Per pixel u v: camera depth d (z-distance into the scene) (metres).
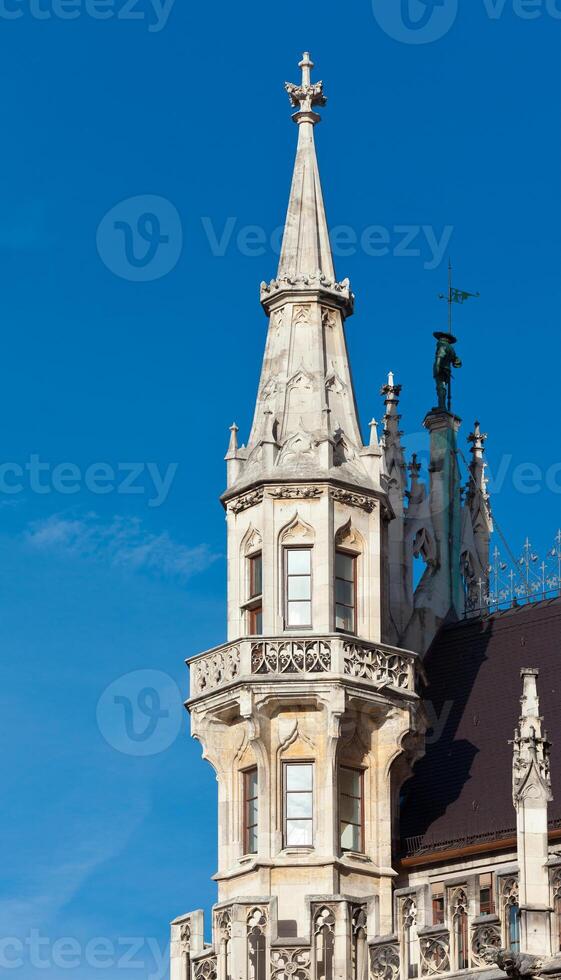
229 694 70.19
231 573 72.38
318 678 69.56
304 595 71.31
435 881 69.56
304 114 77.56
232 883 69.75
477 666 74.75
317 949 67.31
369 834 70.12
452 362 81.62
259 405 74.19
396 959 66.62
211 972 68.56
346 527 72.12
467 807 70.50
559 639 73.62
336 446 72.94
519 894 64.44
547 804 66.50
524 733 65.69
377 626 71.69
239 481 72.75
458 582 78.69
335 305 75.19
